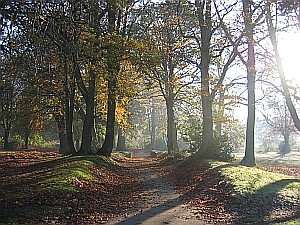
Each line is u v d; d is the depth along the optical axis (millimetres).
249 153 22047
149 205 11430
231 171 15492
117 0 15000
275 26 17688
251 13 18859
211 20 23328
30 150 42688
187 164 23219
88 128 25156
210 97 24328
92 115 25062
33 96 24641
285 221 8688
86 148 25062
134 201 12180
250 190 11586
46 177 14453
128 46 14445
